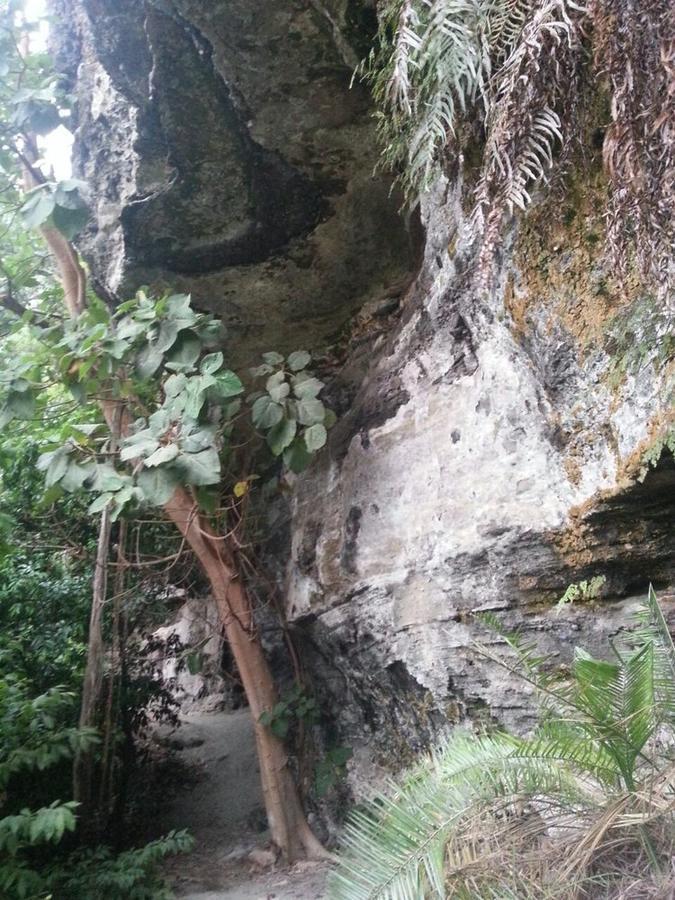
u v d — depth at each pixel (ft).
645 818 8.96
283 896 17.48
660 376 10.34
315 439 17.61
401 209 16.99
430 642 15.61
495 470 14.25
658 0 8.79
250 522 23.08
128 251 18.76
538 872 9.25
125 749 23.15
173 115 16.87
